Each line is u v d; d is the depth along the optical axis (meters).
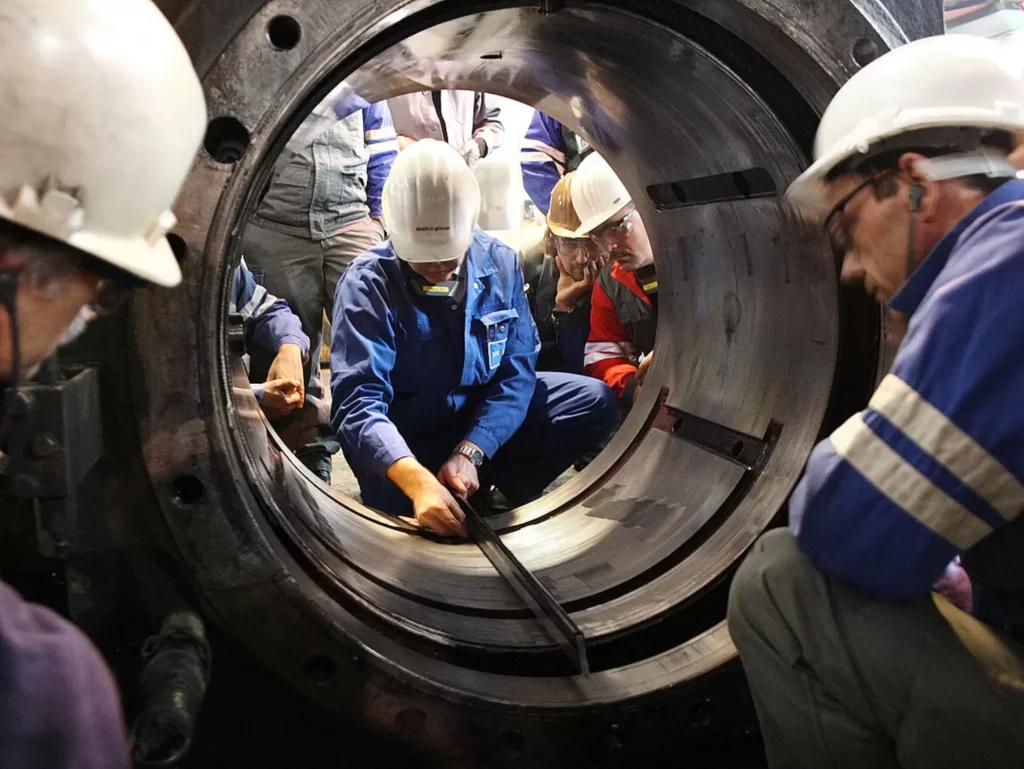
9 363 0.62
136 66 0.65
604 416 2.37
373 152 2.70
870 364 1.23
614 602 1.36
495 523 1.92
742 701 1.12
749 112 1.21
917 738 0.84
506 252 2.21
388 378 2.06
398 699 0.98
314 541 1.17
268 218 2.50
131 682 0.93
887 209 0.86
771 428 1.39
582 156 2.97
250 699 1.04
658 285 1.97
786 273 1.36
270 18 0.86
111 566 0.92
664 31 1.16
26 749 0.51
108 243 0.67
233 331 1.15
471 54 1.40
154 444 0.88
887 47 1.05
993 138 0.84
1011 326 0.73
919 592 0.82
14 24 0.61
